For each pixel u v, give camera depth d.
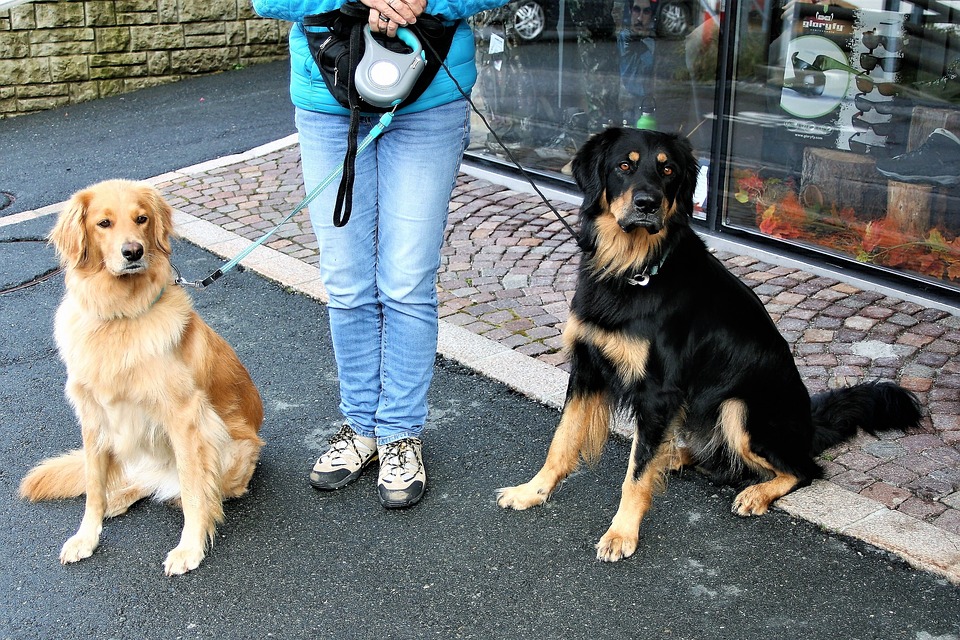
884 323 4.83
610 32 6.37
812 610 2.95
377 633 2.90
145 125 9.23
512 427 4.09
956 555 3.11
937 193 5.09
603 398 3.54
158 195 3.26
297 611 3.00
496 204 6.78
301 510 3.54
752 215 5.93
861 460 3.70
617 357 3.30
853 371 4.37
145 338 3.12
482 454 3.90
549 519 3.46
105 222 3.05
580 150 3.46
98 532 3.33
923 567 3.09
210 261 6.03
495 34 7.09
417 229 3.29
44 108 10.09
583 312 3.39
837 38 5.31
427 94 3.15
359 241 3.36
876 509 3.38
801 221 5.71
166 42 10.70
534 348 4.70
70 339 3.19
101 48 10.26
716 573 3.14
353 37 3.02
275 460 3.88
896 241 5.31
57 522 3.49
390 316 3.46
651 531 3.38
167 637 2.90
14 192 7.46
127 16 10.32
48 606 3.04
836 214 5.55
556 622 2.93
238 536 3.39
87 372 3.14
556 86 6.82
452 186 3.38
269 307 5.39
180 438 3.22
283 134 8.69
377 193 3.34
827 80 5.40
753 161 5.83
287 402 4.36
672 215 3.30
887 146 5.24
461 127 3.30
